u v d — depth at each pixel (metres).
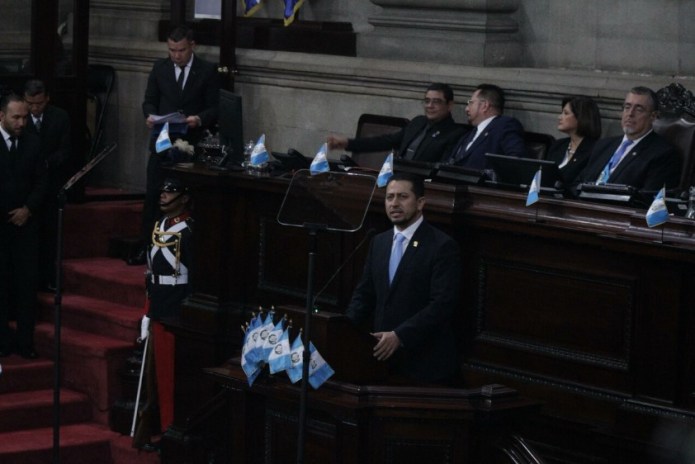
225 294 25.14
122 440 27.02
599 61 27.50
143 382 27.12
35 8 31.47
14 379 28.16
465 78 27.61
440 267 20.19
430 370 20.12
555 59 28.22
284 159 24.92
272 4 33.16
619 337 19.94
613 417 19.98
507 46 28.39
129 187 34.84
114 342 28.41
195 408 25.14
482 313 21.52
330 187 18.22
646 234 19.34
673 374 19.38
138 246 31.33
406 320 20.27
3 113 28.45
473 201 21.38
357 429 17.78
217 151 26.86
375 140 26.73
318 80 30.39
